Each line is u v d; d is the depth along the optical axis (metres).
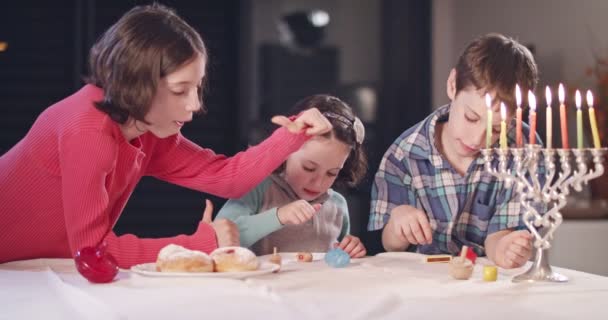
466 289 1.37
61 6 4.08
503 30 3.85
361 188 4.15
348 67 4.38
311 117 1.75
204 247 1.58
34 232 1.66
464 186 1.96
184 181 1.85
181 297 1.23
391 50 4.36
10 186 1.64
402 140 2.04
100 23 4.12
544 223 1.48
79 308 1.17
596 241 2.84
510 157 1.93
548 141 1.45
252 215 1.86
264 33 4.31
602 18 3.16
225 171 1.83
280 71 4.33
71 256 1.72
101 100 1.55
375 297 1.25
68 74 4.09
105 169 1.50
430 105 4.34
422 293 1.33
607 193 3.04
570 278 1.51
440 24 4.32
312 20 4.34
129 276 1.45
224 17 4.24
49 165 1.61
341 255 1.63
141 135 1.75
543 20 3.54
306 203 1.80
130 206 4.17
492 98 1.78
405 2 4.35
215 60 4.24
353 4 4.37
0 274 1.47
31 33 4.08
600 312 1.21
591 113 1.42
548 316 1.19
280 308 1.19
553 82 3.46
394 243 1.89
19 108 4.10
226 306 1.19
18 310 1.18
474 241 2.00
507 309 1.22
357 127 2.08
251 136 4.30
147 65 1.50
